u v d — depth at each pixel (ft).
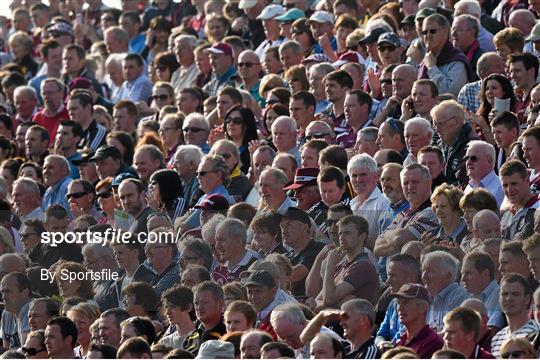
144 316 111.55
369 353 102.32
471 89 136.26
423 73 142.10
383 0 176.55
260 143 138.21
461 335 95.66
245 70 162.30
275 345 95.76
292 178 125.59
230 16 186.91
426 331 100.94
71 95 159.63
